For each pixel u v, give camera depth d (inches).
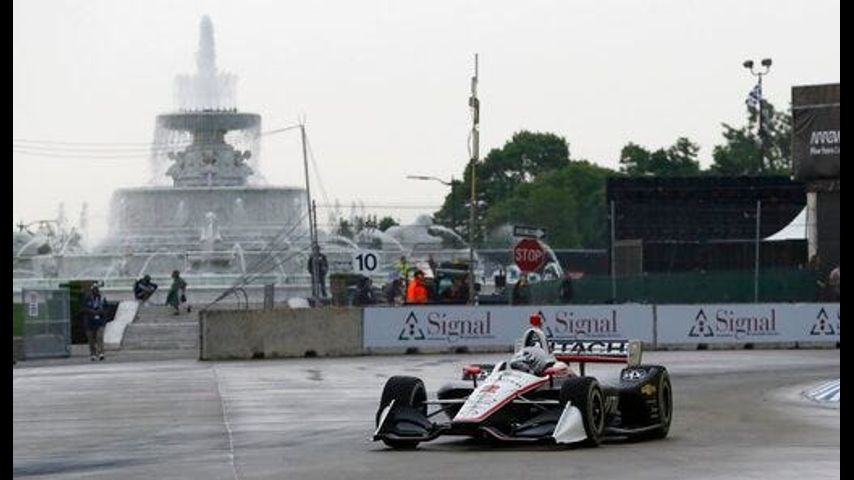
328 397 1293.1
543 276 2679.6
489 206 5393.7
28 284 3056.1
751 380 1456.7
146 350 2239.2
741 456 809.5
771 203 3105.3
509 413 871.1
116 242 3474.4
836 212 2583.7
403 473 746.8
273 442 932.6
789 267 2731.3
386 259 3026.6
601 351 938.1
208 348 1940.2
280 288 3043.8
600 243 4815.5
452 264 2696.9
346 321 1969.7
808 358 1803.6
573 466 764.6
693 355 1876.2
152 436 994.1
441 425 852.0
